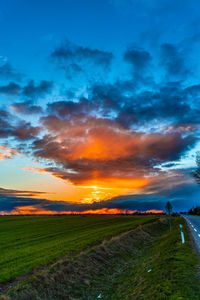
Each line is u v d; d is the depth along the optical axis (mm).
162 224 54969
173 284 8539
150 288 9164
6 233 35375
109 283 13727
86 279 13836
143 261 17297
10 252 19797
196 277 8828
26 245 23656
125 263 18516
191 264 10781
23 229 41656
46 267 14633
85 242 24312
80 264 15570
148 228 41562
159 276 10227
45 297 10961
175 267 10672
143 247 26047
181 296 7293
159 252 17797
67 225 50188
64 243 24141
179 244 16906
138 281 11406
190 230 27594
